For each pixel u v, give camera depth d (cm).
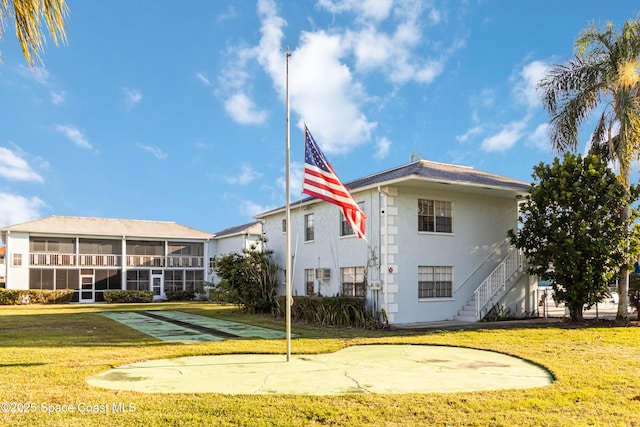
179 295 4216
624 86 1730
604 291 1736
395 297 1814
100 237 4097
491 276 2000
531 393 726
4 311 2709
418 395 712
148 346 1241
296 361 1029
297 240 2425
